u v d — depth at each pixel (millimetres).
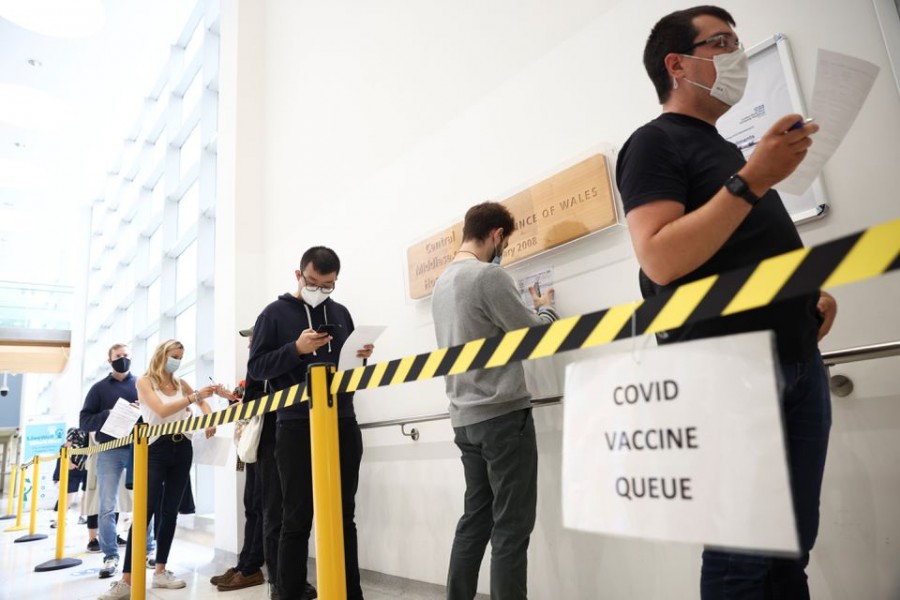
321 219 3367
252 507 2902
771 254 879
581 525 613
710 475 537
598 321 647
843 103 924
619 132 1896
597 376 634
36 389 13336
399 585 2500
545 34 2180
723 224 787
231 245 3902
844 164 1396
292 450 2027
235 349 3672
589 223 1889
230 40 4332
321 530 1056
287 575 1958
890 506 1279
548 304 2020
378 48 3072
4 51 6320
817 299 884
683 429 561
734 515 518
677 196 893
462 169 2473
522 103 2240
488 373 1604
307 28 3750
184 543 4551
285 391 1211
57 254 12109
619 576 1730
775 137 744
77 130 7934
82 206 10406
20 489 6254
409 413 2551
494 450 1571
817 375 894
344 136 3256
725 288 544
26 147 8234
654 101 1809
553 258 2041
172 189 6449
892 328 1307
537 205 2064
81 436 4086
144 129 7602
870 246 460
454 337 1663
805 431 867
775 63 1516
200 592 2783
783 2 1528
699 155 944
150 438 2764
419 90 2762
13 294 11164
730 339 551
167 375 2986
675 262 826
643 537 565
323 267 2195
